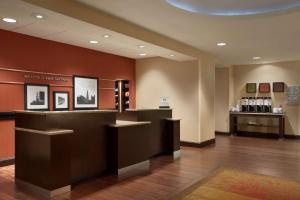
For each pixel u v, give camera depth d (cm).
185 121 659
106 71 647
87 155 377
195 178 391
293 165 469
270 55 696
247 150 607
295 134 795
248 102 857
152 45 480
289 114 802
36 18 337
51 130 321
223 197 316
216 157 533
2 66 444
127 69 720
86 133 375
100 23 368
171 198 315
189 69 650
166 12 367
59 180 323
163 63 698
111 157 412
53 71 523
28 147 341
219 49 614
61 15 321
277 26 428
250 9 380
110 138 413
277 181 376
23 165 350
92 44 550
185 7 362
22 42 470
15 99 463
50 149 311
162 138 551
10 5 287
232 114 862
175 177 396
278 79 816
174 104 677
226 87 873
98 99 621
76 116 359
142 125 450
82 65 584
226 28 441
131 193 331
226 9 382
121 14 376
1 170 425
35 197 315
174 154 539
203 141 652
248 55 693
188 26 430
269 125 824
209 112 687
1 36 440
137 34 435
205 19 394
